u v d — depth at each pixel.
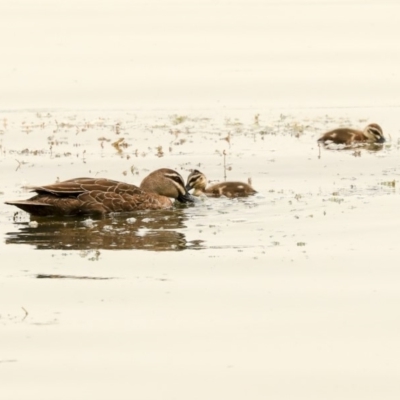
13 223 17.75
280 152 23.67
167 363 11.88
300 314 13.27
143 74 35.16
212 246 16.16
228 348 12.27
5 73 35.34
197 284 14.35
